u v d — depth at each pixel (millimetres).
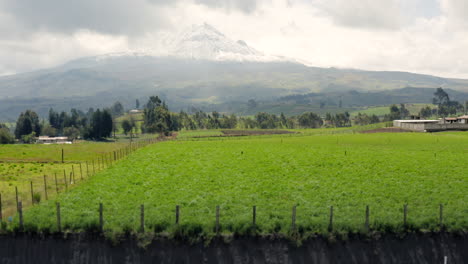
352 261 33250
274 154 78000
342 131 151000
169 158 72812
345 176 56375
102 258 32188
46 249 32594
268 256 32688
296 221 35906
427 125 125812
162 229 33844
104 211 38656
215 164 66000
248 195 45812
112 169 61312
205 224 34531
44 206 39812
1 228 33438
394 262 33562
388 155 75812
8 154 89000
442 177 55406
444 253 34406
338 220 36375
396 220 36469
